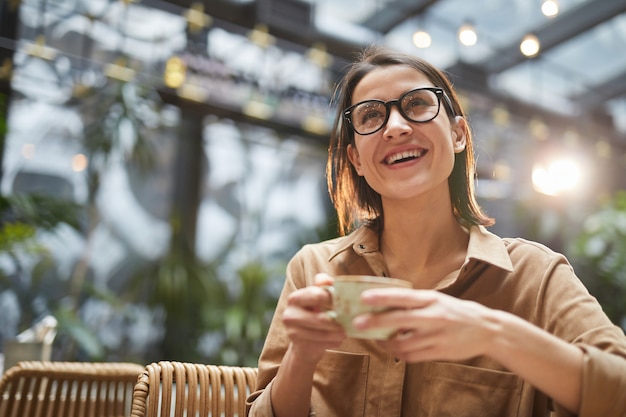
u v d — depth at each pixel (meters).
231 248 5.56
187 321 4.69
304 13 5.62
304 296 0.71
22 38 4.45
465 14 6.58
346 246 1.06
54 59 4.46
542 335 0.69
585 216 6.35
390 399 0.91
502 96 6.97
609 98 8.02
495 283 0.94
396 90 0.96
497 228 6.78
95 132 4.56
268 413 0.87
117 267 5.21
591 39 6.98
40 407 1.35
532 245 0.98
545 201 6.25
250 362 4.64
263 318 4.75
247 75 5.09
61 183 4.91
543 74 7.51
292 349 0.83
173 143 5.65
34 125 4.79
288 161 6.18
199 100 4.86
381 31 6.34
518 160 6.77
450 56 6.82
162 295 4.57
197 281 4.76
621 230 5.59
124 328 4.93
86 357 4.49
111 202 5.28
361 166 1.02
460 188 1.05
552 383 0.69
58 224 3.92
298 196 6.19
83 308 4.85
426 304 0.63
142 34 4.78
